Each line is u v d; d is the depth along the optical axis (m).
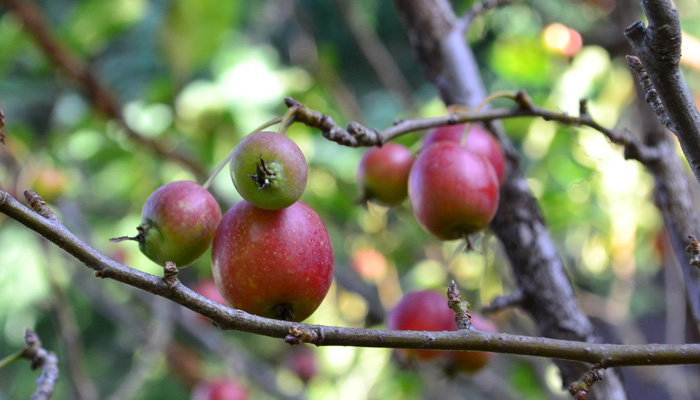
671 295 0.71
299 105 0.39
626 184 0.73
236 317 0.35
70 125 0.81
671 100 0.35
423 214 0.42
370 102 1.32
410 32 0.52
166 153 0.75
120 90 1.09
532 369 0.70
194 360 0.84
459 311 0.36
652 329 1.06
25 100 0.82
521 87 0.93
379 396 0.78
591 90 0.79
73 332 0.62
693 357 0.35
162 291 0.35
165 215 0.38
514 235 0.48
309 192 0.79
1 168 0.71
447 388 0.75
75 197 0.82
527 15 0.80
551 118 0.43
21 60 0.80
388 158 0.46
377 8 1.41
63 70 0.72
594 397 0.45
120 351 1.22
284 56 1.14
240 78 0.78
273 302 0.38
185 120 0.78
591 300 0.83
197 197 0.38
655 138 0.46
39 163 0.74
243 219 0.38
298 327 0.35
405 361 0.51
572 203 0.73
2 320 1.15
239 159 0.37
